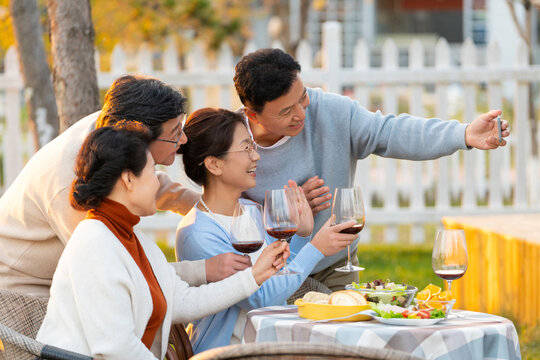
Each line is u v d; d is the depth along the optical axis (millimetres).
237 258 3701
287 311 3502
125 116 3467
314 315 3262
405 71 9039
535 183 9539
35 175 3547
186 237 3908
